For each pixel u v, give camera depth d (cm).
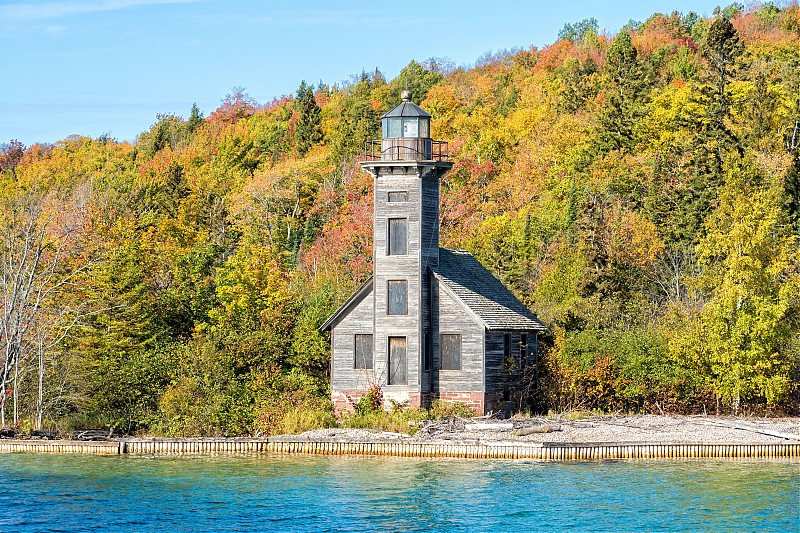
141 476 4925
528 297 8194
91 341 6706
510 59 18075
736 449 5366
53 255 7412
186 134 18900
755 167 9456
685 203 9706
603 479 4775
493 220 10738
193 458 5412
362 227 10088
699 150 10194
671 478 4800
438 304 6362
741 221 6569
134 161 18338
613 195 10300
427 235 6369
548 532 3894
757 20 17025
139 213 12325
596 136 11969
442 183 11388
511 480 4750
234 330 6962
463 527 3959
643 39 16512
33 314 6250
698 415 6506
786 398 6594
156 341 7119
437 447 5359
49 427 6266
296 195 12631
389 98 16600
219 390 6281
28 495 4528
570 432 5762
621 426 5975
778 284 6569
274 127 17238
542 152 12456
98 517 4150
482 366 6256
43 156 18888
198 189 13450
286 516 4141
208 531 3947
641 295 8400
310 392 6431
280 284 7856
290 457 5416
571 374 6562
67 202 12194
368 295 6400
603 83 14075
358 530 3938
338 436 5722
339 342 6419
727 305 6444
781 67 13525
